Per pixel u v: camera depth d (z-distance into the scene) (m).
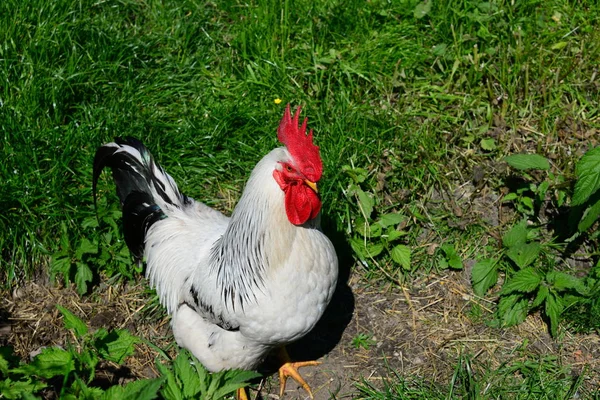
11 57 6.00
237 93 6.18
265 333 4.09
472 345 4.85
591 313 4.77
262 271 3.92
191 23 6.57
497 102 6.09
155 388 3.53
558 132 5.87
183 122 5.98
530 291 4.77
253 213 3.91
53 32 6.14
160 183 4.95
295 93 6.11
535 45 6.37
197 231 4.72
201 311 4.34
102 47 6.25
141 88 6.14
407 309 5.12
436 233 5.45
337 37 6.50
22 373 3.93
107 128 5.75
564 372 4.61
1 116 5.59
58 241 5.34
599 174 4.43
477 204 5.58
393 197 5.59
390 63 6.32
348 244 5.36
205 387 3.96
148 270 4.86
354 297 5.22
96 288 5.30
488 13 6.55
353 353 4.90
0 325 5.04
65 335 5.04
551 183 5.48
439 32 6.48
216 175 5.81
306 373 4.82
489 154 5.75
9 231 5.23
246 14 6.66
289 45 6.47
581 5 6.71
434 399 4.46
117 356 4.18
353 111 5.93
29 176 5.43
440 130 5.89
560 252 5.25
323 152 5.63
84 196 5.48
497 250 5.30
